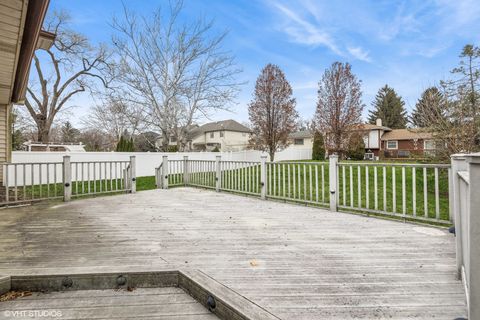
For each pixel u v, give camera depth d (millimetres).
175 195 6832
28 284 2299
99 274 2340
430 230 3646
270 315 1742
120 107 16750
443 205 6227
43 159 9727
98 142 29219
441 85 7883
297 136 31906
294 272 2363
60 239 3279
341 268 2443
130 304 2102
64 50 17109
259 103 17531
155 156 13156
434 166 3764
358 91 17453
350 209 4930
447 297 1945
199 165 8359
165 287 2381
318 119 18344
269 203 5699
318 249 2926
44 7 3262
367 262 2572
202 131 38438
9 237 3357
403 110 35844
